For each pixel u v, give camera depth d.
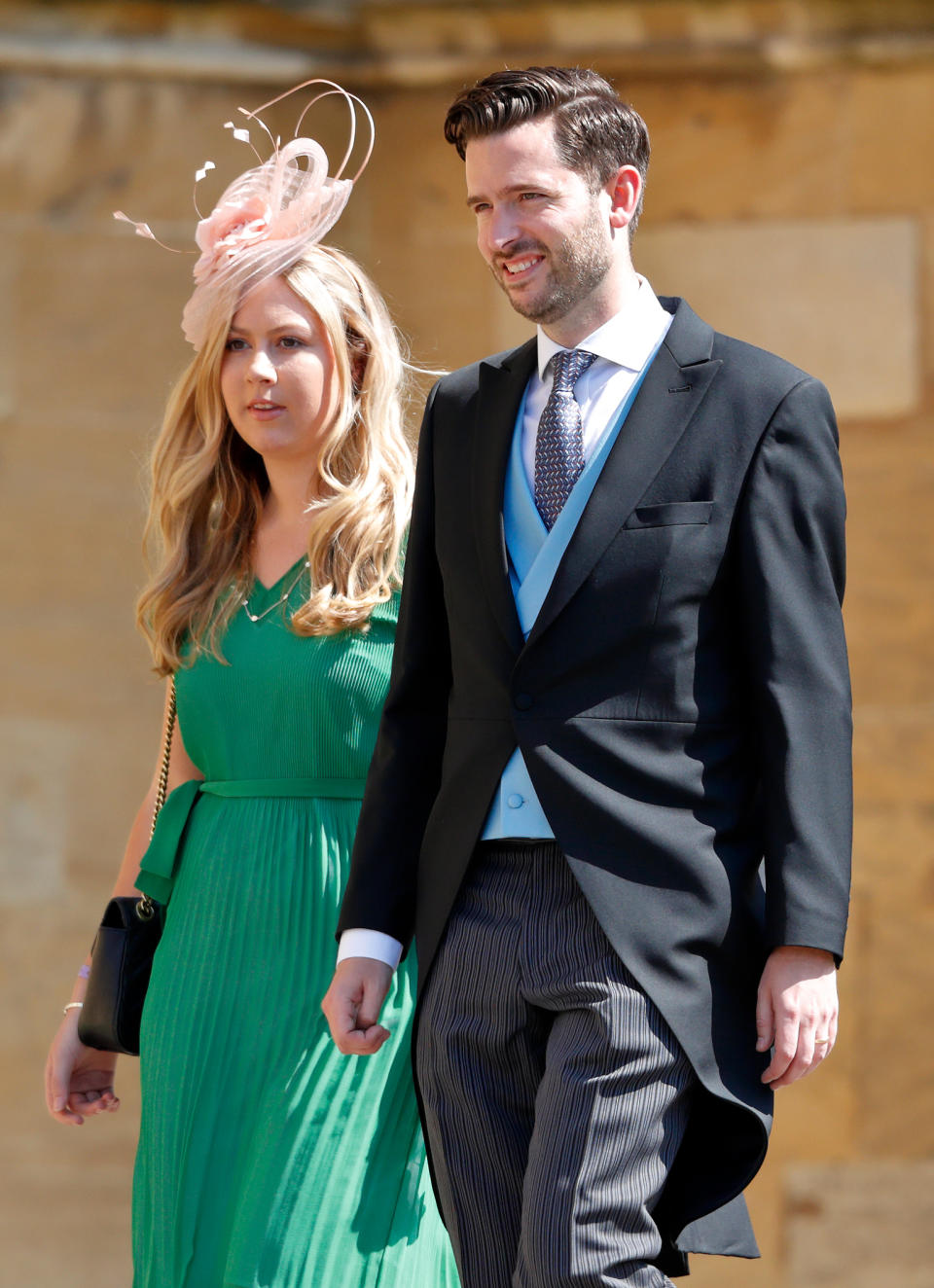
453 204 20.20
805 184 19.27
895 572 18.91
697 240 19.42
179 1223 11.24
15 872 19.77
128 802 20.02
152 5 19.77
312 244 12.47
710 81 19.45
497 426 9.34
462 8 19.62
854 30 18.97
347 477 12.32
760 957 8.68
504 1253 8.90
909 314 19.05
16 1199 19.59
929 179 19.06
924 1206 18.59
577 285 8.96
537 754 8.59
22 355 20.03
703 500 8.64
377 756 9.97
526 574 8.98
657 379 8.91
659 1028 8.27
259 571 12.41
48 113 20.16
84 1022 12.30
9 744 19.83
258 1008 11.38
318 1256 10.88
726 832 8.62
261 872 11.57
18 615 19.91
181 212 20.41
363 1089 11.22
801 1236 18.69
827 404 8.86
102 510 20.16
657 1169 8.25
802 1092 18.80
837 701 8.47
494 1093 8.91
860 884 18.73
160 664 12.48
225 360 12.43
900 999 18.66
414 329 20.14
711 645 8.66
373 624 11.93
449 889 8.95
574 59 19.69
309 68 20.36
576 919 8.57
